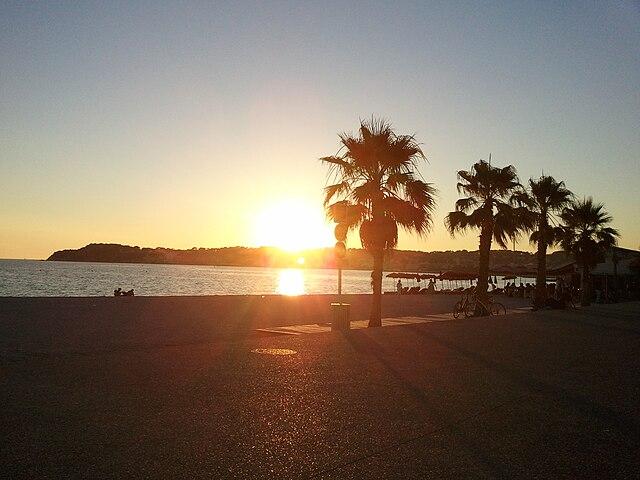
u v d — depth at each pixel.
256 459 5.84
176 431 6.71
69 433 6.51
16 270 149.38
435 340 16.91
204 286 86.31
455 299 48.31
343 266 26.38
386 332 18.66
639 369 12.77
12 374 9.88
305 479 5.34
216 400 8.29
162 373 10.22
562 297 41.44
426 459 6.05
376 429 7.11
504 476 5.63
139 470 5.43
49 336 16.78
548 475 5.71
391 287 102.81
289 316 26.39
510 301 50.00
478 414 8.09
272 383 9.65
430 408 8.33
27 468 5.40
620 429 7.56
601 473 5.82
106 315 23.77
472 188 33.78
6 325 19.20
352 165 23.81
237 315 26.08
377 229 23.14
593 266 48.94
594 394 9.81
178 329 19.84
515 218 33.44
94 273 138.38
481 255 33.72
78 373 10.05
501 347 15.86
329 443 6.47
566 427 7.57
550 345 16.77
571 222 48.00
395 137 23.47
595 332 21.22
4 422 6.87
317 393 9.02
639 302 54.34
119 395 8.42
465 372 11.53
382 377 10.62
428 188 23.62
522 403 8.91
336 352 13.61
